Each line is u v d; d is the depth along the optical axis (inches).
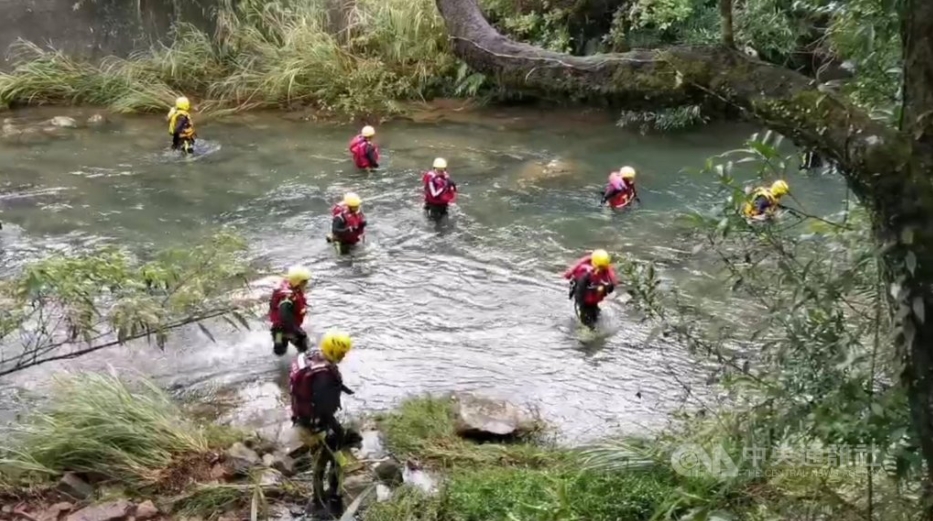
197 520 197.6
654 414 251.0
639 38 511.8
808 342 136.6
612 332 298.8
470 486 206.8
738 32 196.7
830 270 134.6
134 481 209.8
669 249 354.6
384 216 393.4
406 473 220.4
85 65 571.5
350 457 224.2
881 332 133.3
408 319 309.1
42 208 398.0
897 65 130.1
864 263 127.7
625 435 235.9
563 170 445.1
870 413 122.0
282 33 580.1
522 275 341.1
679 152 474.6
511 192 421.1
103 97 553.9
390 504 202.4
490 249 362.6
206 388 265.1
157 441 221.8
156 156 468.8
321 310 313.3
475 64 130.1
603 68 119.7
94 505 195.3
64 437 214.8
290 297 278.7
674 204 403.2
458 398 257.1
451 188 388.5
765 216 161.0
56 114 536.1
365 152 440.5
